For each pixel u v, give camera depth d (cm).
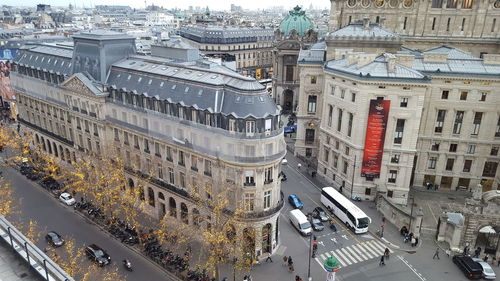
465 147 9175
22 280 2006
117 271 6462
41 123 10994
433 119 9119
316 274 6531
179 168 7338
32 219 7981
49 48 10944
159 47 8894
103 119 8444
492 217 6806
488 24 10669
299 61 10831
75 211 8319
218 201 6325
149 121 7550
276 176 6775
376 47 9938
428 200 9119
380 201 8512
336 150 9506
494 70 8712
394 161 8700
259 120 6319
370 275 6519
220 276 6431
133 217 7481
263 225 6706
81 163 9031
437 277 6469
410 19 11031
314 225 7831
